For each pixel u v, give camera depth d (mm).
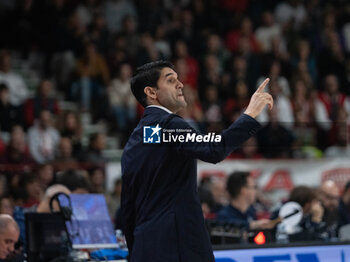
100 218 14602
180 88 10227
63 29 37969
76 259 13766
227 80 38219
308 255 13758
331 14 46438
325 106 39375
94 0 41094
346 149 36250
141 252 9375
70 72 37500
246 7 46000
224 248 12961
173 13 42406
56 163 27812
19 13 38438
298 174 32938
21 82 35219
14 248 14008
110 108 35250
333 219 20469
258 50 42719
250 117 9305
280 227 17062
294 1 46469
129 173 9859
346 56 45969
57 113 33281
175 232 9266
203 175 30859
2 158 27906
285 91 39062
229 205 19156
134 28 39969
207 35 41312
